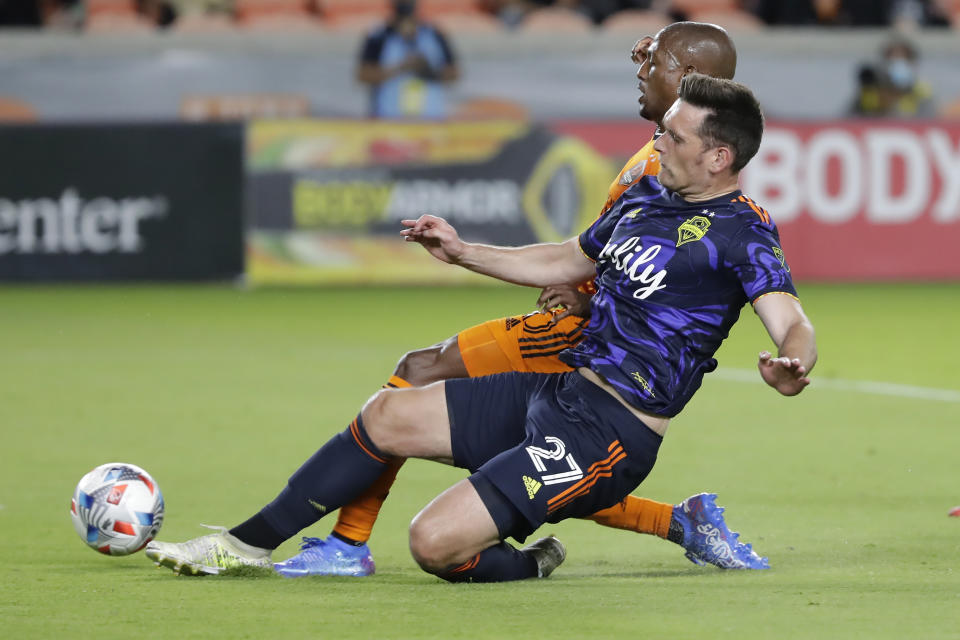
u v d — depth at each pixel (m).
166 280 59.09
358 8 74.44
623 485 16.23
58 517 20.31
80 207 58.56
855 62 70.94
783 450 26.48
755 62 70.56
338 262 59.44
